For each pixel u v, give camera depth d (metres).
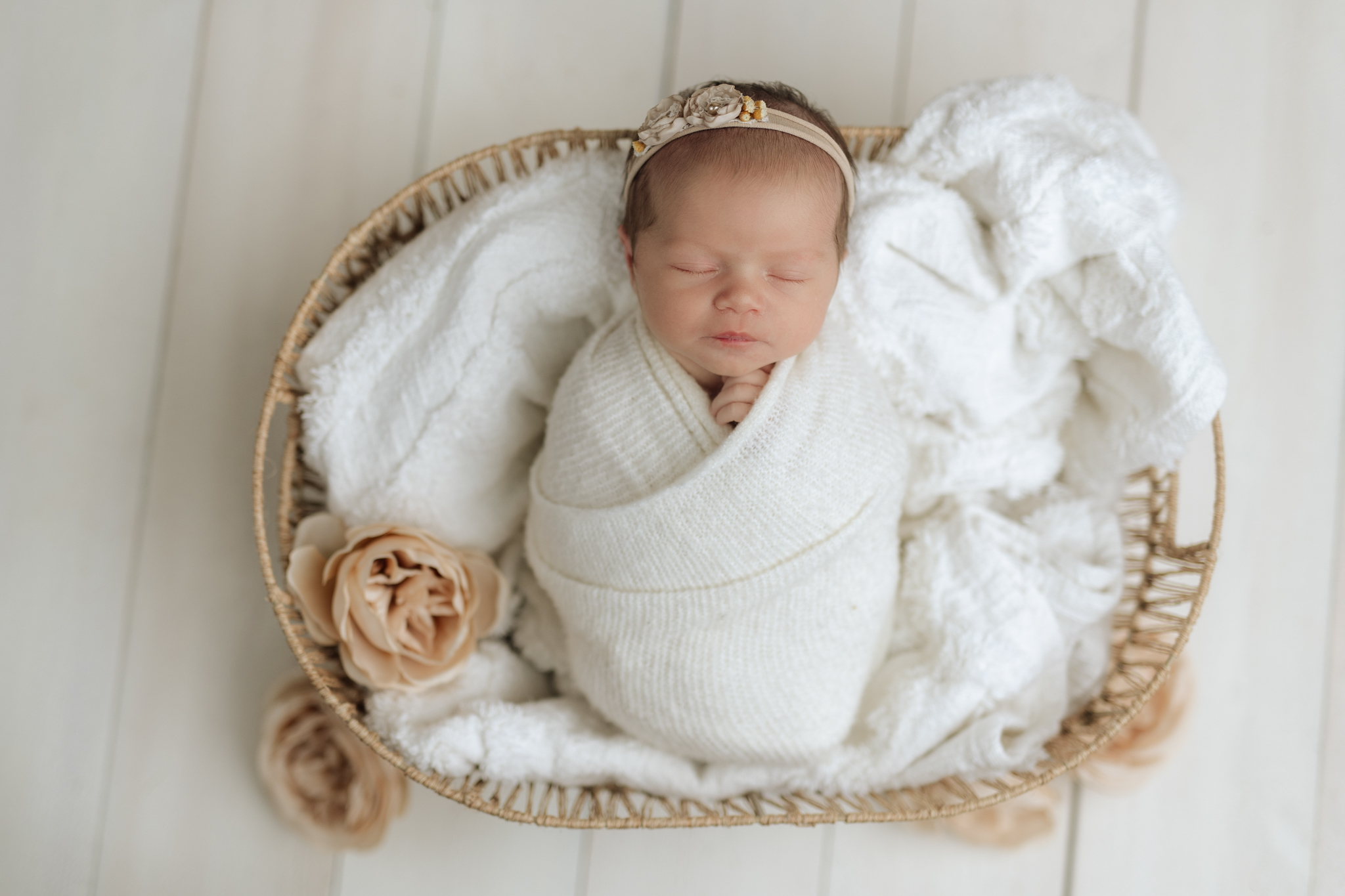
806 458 0.98
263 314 1.33
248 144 1.34
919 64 1.35
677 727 1.07
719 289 0.95
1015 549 1.14
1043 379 1.18
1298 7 1.38
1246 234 1.37
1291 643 1.37
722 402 0.99
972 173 1.11
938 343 1.12
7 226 1.32
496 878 1.31
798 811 1.05
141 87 1.34
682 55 1.34
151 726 1.32
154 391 1.33
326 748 1.24
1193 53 1.37
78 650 1.32
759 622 1.03
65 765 1.31
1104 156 1.06
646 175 0.98
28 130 1.33
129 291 1.33
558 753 1.09
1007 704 1.11
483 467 1.16
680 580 1.00
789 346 0.98
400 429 1.11
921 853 1.35
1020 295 1.15
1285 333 1.37
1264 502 1.37
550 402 1.19
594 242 1.11
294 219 1.34
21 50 1.33
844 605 1.05
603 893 1.32
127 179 1.33
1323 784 1.36
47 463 1.32
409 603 1.06
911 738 1.09
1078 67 1.36
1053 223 1.08
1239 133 1.37
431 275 1.11
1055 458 1.20
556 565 1.08
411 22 1.34
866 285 1.11
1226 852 1.36
